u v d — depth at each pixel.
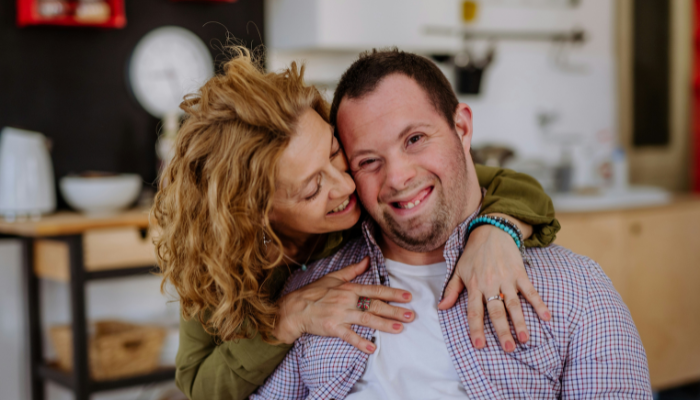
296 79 1.15
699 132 3.73
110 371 2.27
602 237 2.77
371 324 1.12
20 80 2.53
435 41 3.01
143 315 2.79
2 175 2.34
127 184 2.48
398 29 2.89
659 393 3.11
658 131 3.82
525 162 3.17
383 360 1.14
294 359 1.24
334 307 1.15
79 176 2.48
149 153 2.80
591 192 3.21
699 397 3.03
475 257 1.11
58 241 2.22
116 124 2.73
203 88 1.17
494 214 1.17
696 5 3.74
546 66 3.57
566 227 2.70
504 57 3.45
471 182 1.19
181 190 1.15
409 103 1.07
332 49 3.10
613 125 3.76
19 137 2.36
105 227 2.22
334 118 1.18
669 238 2.92
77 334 2.18
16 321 2.59
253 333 1.20
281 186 1.11
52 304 2.63
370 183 1.12
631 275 2.84
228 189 1.09
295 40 2.88
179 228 1.17
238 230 1.11
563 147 3.62
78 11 2.49
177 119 2.83
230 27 2.94
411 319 1.13
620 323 1.03
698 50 3.76
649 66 3.81
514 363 1.05
